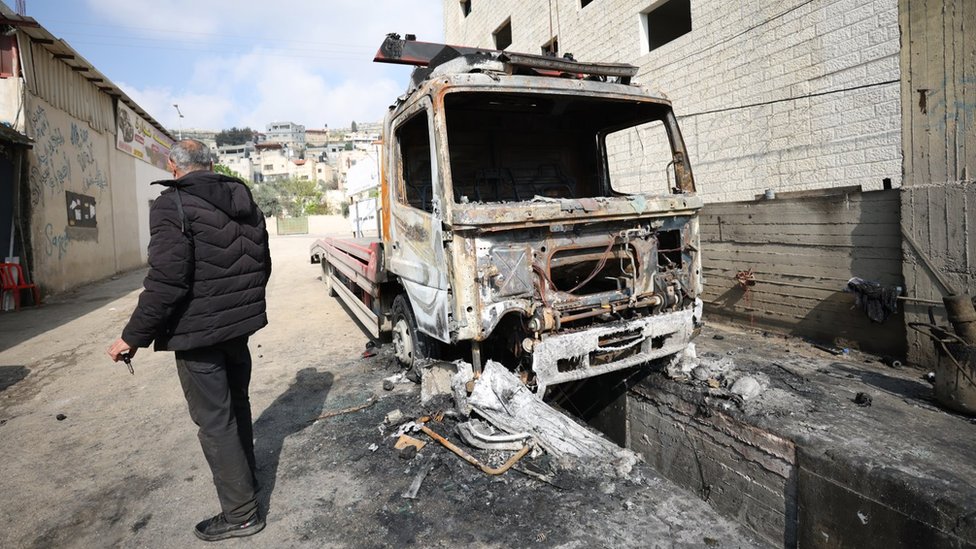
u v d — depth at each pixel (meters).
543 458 3.31
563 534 2.67
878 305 4.81
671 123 4.37
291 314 8.55
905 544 2.81
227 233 2.62
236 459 2.70
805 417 3.69
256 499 2.81
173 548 2.68
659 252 4.11
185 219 2.44
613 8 8.06
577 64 3.94
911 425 3.51
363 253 6.05
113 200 14.62
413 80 4.31
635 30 7.67
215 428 2.65
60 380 5.46
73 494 3.23
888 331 4.86
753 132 6.10
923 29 4.41
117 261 14.86
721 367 4.60
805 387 4.25
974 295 4.19
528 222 3.44
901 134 4.62
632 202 3.80
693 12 6.72
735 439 3.87
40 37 10.09
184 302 2.51
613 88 4.06
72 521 2.95
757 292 6.03
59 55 11.12
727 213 6.27
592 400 5.56
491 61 3.82
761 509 3.70
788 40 5.64
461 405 3.65
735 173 6.36
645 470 3.21
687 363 4.59
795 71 5.59
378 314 5.57
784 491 3.53
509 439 3.34
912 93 4.51
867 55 4.92
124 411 4.58
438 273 3.61
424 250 3.88
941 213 4.35
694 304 4.26
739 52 6.18
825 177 5.40
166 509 3.05
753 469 3.74
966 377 3.57
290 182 56.78
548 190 5.04
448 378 4.21
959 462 2.99
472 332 3.40
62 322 8.25
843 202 5.11
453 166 4.69
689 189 4.32
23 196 9.79
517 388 3.59
